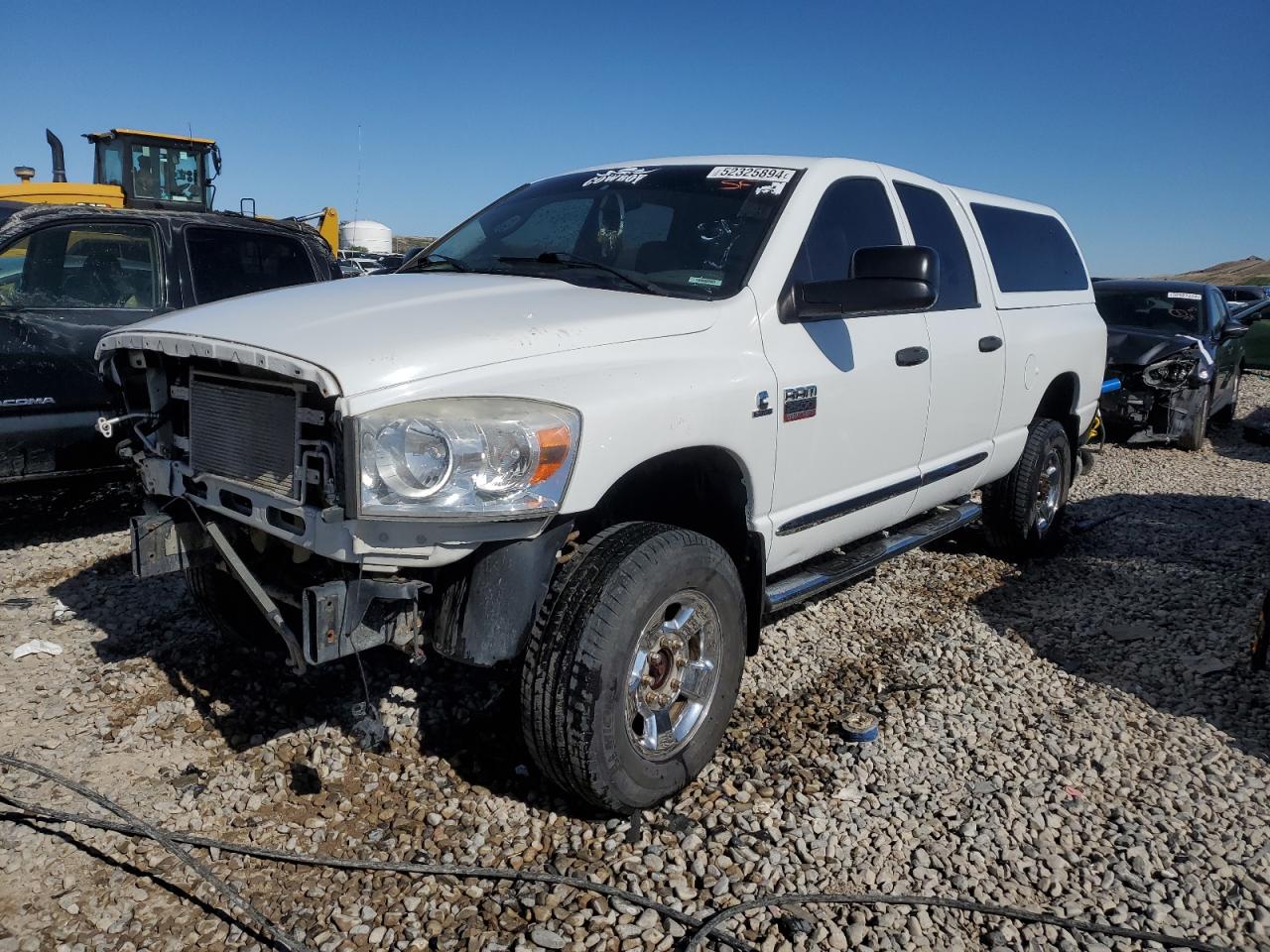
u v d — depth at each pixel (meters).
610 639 2.86
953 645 4.68
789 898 2.80
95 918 2.64
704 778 3.43
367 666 4.13
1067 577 5.79
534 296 3.36
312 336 2.76
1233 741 3.82
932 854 3.07
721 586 3.28
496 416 2.66
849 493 4.11
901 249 3.50
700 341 3.33
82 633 4.42
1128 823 3.25
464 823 3.12
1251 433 11.51
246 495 2.93
